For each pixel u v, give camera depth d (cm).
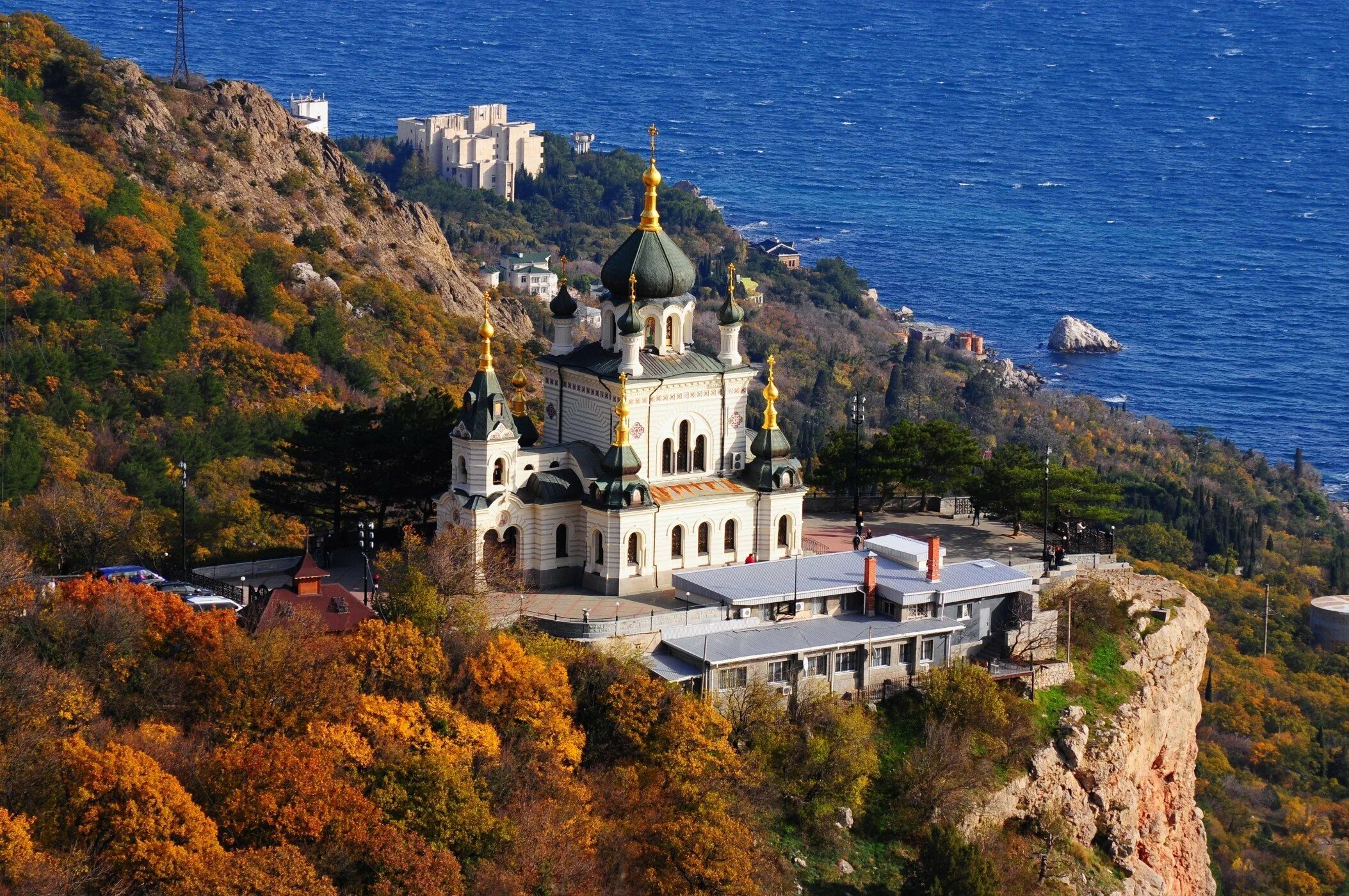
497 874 18675
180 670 19912
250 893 17225
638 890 19788
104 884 17312
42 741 18238
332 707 19650
